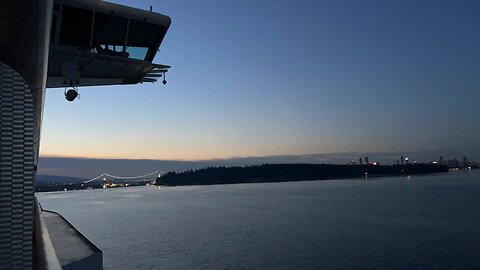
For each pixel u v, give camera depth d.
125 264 75.00
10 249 3.00
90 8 10.30
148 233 119.44
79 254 7.71
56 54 10.34
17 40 3.15
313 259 72.50
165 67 12.69
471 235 91.00
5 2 2.71
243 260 75.25
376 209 174.38
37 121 5.33
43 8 2.94
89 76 12.09
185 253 85.38
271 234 110.56
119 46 11.48
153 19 11.54
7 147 3.07
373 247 81.56
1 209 2.98
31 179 3.17
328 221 135.88
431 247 77.69
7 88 3.13
